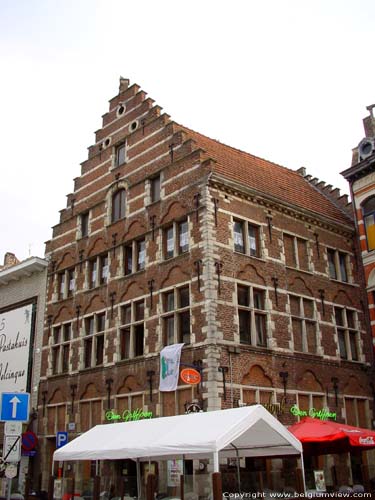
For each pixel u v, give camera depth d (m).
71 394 23.66
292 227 22.98
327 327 22.61
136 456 12.88
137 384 20.69
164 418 14.71
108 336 22.77
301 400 20.38
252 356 19.23
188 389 18.66
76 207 27.33
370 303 23.48
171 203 21.70
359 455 21.27
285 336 20.70
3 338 29.17
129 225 23.53
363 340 23.73
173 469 17.58
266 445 13.40
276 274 21.39
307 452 16.89
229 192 20.97
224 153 24.38
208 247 19.44
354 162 25.27
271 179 25.03
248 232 21.14
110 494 13.95
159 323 20.53
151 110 24.52
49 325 26.44
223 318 18.88
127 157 25.05
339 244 24.80
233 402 18.02
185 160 21.73
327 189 27.64
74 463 22.14
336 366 22.22
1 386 28.02
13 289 29.72
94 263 25.25
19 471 23.98
